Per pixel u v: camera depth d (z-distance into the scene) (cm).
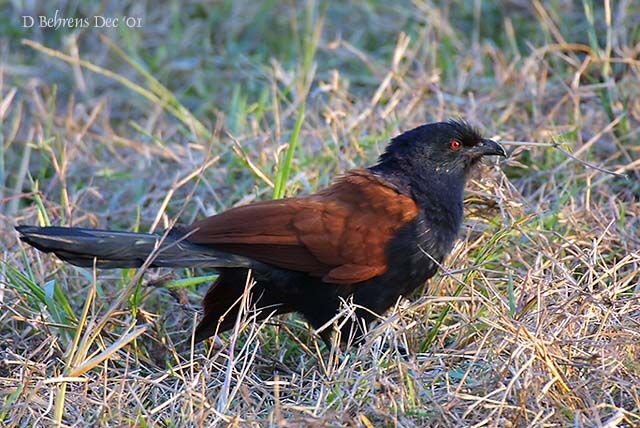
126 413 756
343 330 878
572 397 733
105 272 1036
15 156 1334
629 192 1088
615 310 841
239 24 1612
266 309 894
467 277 908
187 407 746
